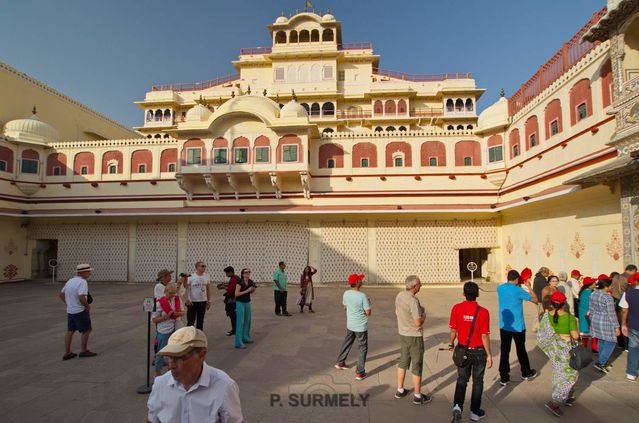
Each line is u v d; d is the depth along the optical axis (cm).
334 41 3350
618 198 1157
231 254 2142
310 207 2042
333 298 1648
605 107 1208
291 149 2006
